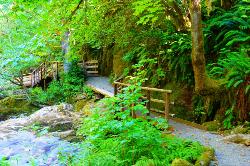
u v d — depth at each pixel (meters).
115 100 7.99
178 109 11.03
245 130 8.26
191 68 10.99
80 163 6.68
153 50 12.84
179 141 7.12
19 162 8.87
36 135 11.68
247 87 8.34
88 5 10.09
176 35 11.63
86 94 18.03
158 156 6.45
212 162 6.39
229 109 9.06
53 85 20.31
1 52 19.30
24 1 7.80
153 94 12.30
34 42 11.51
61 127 12.74
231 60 9.17
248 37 9.59
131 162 6.41
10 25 18.80
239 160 6.51
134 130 6.62
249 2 11.03
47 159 8.85
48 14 9.14
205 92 8.84
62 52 20.23
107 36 13.03
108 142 6.98
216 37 10.69
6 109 17.02
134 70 14.68
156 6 10.27
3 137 11.50
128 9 11.62
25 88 21.00
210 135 8.49
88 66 22.44
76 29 11.38
